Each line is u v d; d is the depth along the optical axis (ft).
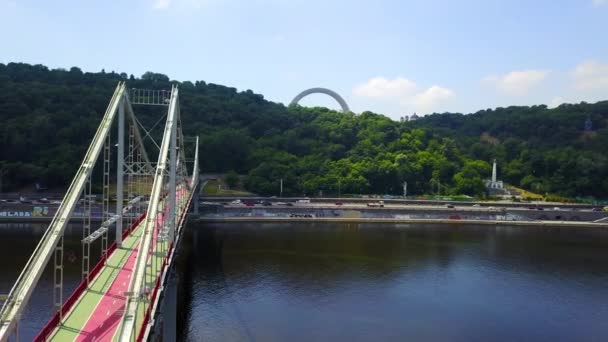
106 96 617.21
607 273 311.27
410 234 434.71
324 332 201.77
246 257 322.96
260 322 209.87
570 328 218.79
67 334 115.34
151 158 561.02
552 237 441.68
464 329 213.05
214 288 254.88
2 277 246.47
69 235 350.23
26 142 506.07
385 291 260.83
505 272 307.99
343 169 618.85
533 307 244.42
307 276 282.77
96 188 474.49
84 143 525.34
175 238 189.06
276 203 526.98
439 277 291.99
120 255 191.72
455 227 489.67
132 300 106.93
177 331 197.47
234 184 580.71
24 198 460.55
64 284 237.25
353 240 394.32
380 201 554.87
